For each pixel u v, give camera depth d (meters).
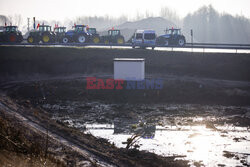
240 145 28.77
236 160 25.27
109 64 58.59
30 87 49.16
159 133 32.38
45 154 21.78
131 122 36.38
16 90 48.28
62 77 56.25
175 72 55.84
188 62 58.00
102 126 34.69
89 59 59.91
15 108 35.59
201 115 39.31
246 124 35.50
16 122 29.64
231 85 49.78
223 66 56.03
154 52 60.62
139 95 47.03
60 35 63.59
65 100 45.88
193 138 30.64
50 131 28.58
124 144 28.78
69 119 37.16
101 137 30.64
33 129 28.33
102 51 61.97
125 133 32.28
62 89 49.22
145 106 43.47
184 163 24.25
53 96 47.16
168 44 62.91
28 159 20.06
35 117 32.97
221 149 27.73
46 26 62.88
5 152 20.17
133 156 25.05
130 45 61.41
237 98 45.28
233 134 32.03
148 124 35.56
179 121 36.84
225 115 39.38
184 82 50.69
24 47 61.62
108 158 23.45
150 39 60.50
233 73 54.38
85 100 45.88
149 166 22.92
